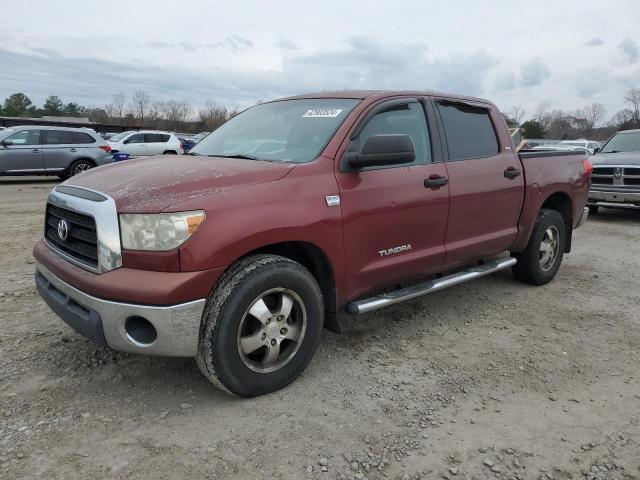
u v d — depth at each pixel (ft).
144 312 9.11
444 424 9.83
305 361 11.06
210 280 9.43
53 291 10.84
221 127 15.20
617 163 32.63
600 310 16.30
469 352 12.98
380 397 10.70
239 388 10.09
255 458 8.68
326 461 8.64
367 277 12.19
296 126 12.77
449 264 14.47
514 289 18.24
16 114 312.91
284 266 10.36
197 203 9.44
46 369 11.36
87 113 307.58
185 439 9.11
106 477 8.12
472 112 15.56
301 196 10.71
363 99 12.84
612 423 10.00
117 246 9.36
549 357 12.81
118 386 10.78
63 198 10.71
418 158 13.51
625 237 28.48
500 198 15.60
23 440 8.91
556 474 8.54
